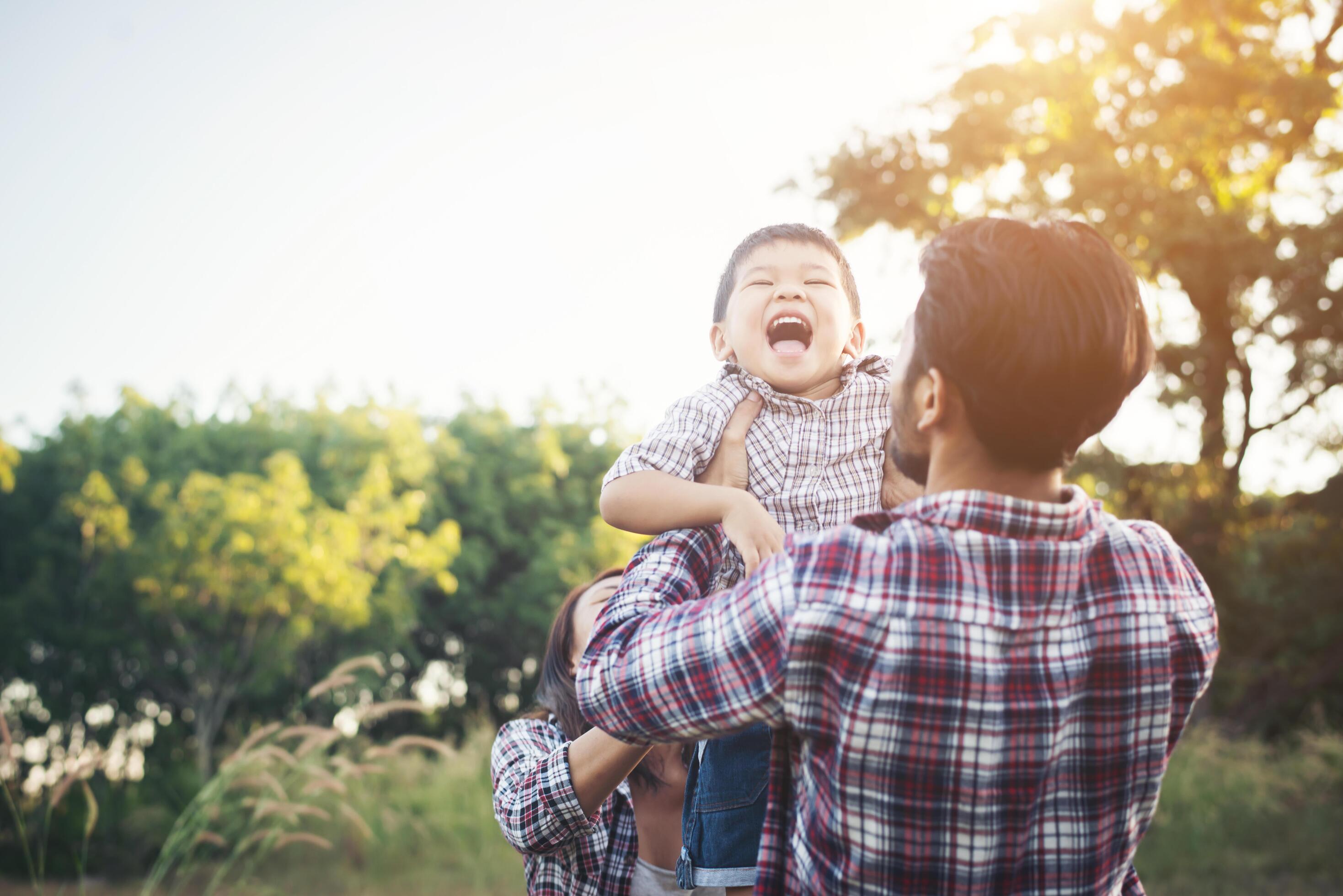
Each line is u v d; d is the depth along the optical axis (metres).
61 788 3.46
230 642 16.44
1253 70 12.01
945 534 0.91
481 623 22.33
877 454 1.27
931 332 0.94
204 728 15.82
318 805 9.12
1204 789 9.62
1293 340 11.95
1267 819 9.27
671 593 1.10
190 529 15.96
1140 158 12.30
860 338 1.42
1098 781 0.90
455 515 22.67
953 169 13.26
